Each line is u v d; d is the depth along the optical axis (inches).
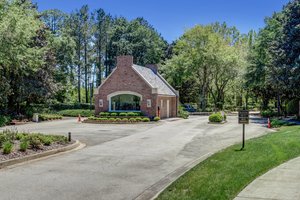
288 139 664.4
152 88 1573.6
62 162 509.7
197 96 2910.9
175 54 3112.7
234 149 584.4
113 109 1641.2
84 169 460.1
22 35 1075.3
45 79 1723.7
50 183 379.9
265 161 457.4
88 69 2989.7
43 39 1749.5
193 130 1071.6
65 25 2802.7
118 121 1400.1
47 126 1264.8
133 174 434.0
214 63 2347.4
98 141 789.2
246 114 597.6
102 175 425.1
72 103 2384.4
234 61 2326.5
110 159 542.0
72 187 364.5
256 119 1609.3
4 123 1315.2
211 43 2356.1
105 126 1248.8
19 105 1710.1
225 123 1382.9
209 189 330.3
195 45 2400.3
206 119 1692.9
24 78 1647.4
